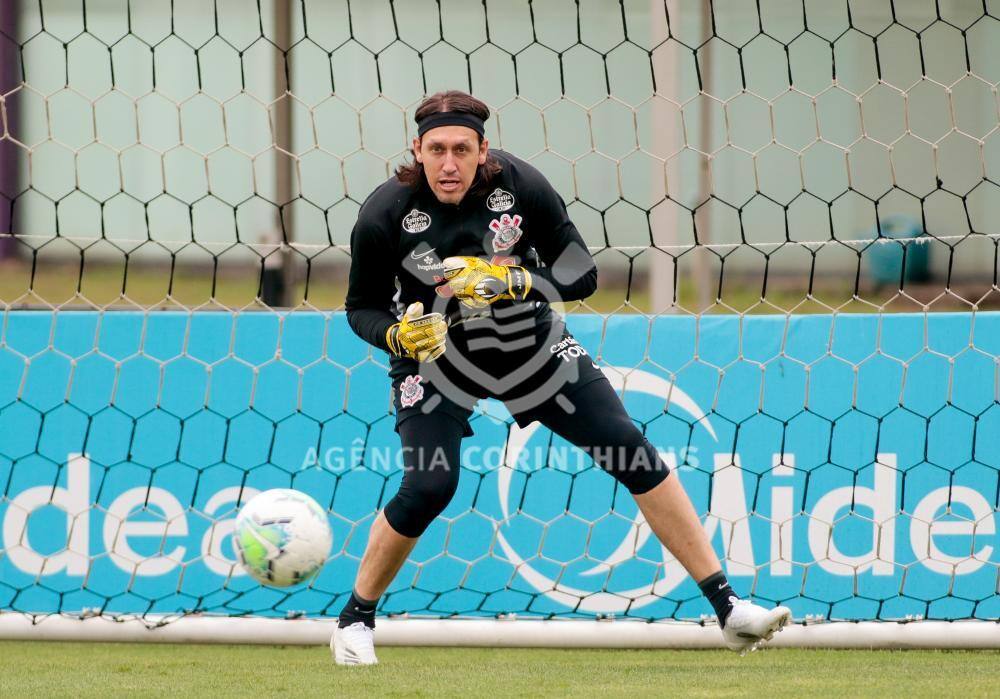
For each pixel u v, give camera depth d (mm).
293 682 11383
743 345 14539
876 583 14102
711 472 14383
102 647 14523
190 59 36094
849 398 14336
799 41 33438
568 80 34562
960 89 33281
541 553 14359
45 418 14734
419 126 11266
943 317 14352
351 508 14578
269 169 36406
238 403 14742
